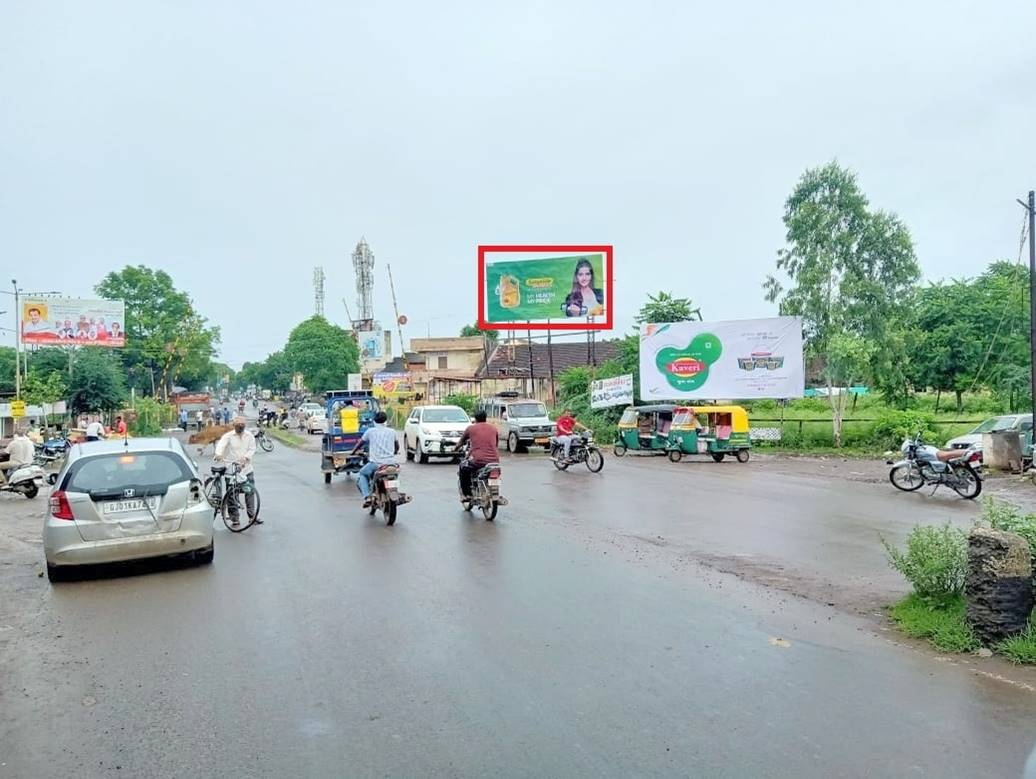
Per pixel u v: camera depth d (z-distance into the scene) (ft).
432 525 37.42
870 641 19.06
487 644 18.83
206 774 12.57
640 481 56.34
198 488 29.22
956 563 20.63
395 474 38.40
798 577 25.90
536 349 174.40
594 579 25.67
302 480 61.77
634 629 20.01
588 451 64.28
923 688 15.87
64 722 14.80
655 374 92.79
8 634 20.76
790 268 88.53
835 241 84.99
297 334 273.13
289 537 34.88
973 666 17.21
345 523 38.70
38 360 156.04
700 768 12.39
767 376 87.51
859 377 82.74
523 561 28.60
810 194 87.86
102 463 28.17
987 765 12.44
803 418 96.07
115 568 29.01
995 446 59.16
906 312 85.76
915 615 20.22
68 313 152.97
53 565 26.89
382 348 268.41
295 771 12.56
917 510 41.29
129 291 215.31
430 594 23.84
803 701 15.17
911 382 108.06
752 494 48.37
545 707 14.94
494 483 38.93
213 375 335.47
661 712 14.65
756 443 85.92
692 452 72.54
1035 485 51.11
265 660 18.03
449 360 211.00
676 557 29.22
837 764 12.50
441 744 13.41
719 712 14.64
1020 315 83.20
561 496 47.78
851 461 72.43
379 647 18.76
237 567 28.66
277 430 165.07
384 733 13.89
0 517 46.37
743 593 23.77
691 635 19.49
